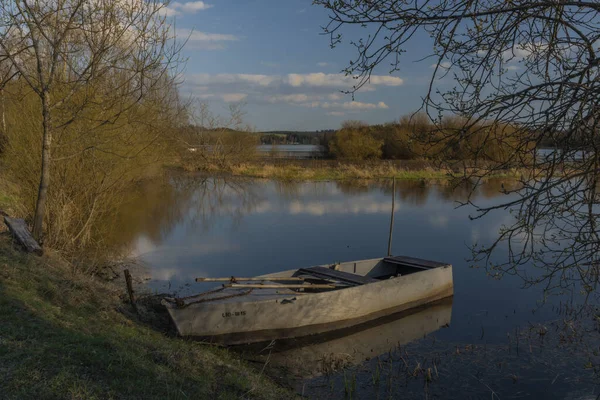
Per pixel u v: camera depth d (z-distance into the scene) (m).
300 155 56.47
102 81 9.91
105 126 10.67
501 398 5.88
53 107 8.80
